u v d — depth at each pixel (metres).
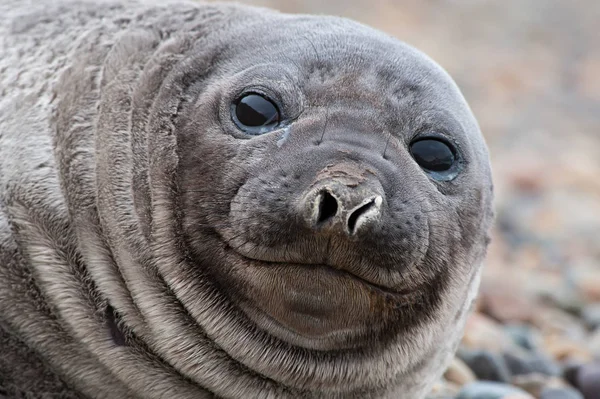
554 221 32.16
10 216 12.13
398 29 52.94
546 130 46.56
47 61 12.99
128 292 11.82
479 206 12.28
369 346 11.50
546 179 37.06
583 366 18.06
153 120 12.01
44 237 12.06
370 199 10.12
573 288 24.95
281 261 10.59
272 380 11.81
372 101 11.50
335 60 11.79
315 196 10.13
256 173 10.90
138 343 11.92
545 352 19.55
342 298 10.75
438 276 11.58
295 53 11.90
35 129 12.49
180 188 11.50
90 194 12.08
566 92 53.25
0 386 12.09
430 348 12.26
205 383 11.92
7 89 12.91
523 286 23.72
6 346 12.08
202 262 11.29
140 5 13.40
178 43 12.65
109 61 12.68
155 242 11.57
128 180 11.91
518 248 29.78
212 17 13.06
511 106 49.03
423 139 11.69
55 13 13.46
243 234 10.73
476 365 17.22
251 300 11.10
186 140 11.66
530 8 64.88
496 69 53.41
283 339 11.34
